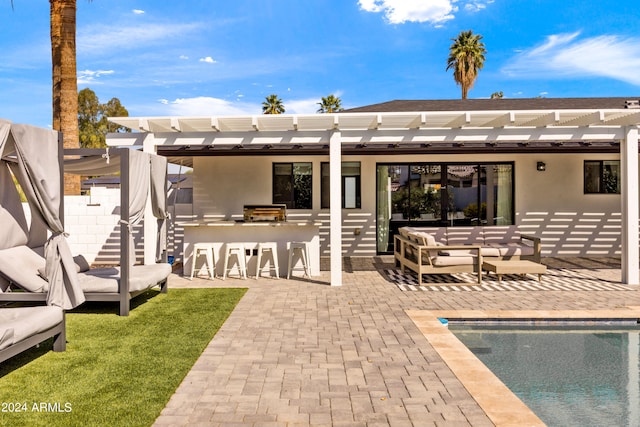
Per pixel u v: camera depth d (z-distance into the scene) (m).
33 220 7.16
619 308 6.88
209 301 7.48
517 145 12.07
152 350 5.04
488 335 6.11
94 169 9.41
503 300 7.46
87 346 5.19
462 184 13.23
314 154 12.30
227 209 13.10
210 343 5.30
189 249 10.12
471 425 3.38
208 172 13.07
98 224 12.20
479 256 8.75
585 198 12.91
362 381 4.20
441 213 13.24
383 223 13.37
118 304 7.32
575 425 3.62
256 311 6.81
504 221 13.18
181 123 8.50
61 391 3.97
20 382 4.17
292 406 3.69
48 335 4.74
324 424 3.40
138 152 7.16
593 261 12.03
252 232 10.16
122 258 6.52
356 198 13.26
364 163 13.15
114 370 4.45
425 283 8.97
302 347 5.15
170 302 7.43
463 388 4.04
